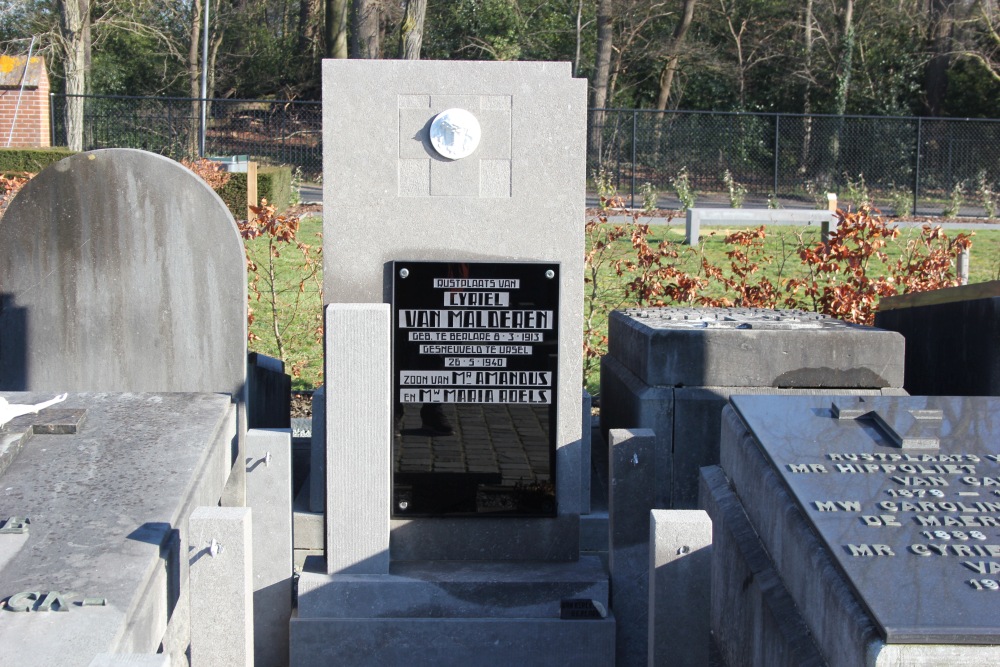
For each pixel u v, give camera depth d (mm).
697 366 5629
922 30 37438
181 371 5785
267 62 44312
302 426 7461
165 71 39875
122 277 5742
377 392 4684
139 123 30438
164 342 5773
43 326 5805
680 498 5645
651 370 5637
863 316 8195
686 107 41156
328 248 5008
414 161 4992
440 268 4977
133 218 5695
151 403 4918
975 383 5785
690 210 19156
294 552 5254
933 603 2873
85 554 3434
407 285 4980
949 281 8477
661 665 3812
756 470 4180
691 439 5617
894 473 3777
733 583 4301
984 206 27141
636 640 4797
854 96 37844
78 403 4867
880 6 37688
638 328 5918
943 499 3551
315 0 42625
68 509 3762
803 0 38062
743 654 4109
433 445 5016
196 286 5719
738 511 4422
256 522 4754
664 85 37938
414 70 4941
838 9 37812
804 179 30562
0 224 5762
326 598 4719
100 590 3205
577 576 4832
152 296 5746
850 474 3775
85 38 35062
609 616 4738
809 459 3920
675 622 3791
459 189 5004
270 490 4746
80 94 26906
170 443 4410
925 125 31016
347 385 4676
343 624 4680
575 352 5035
